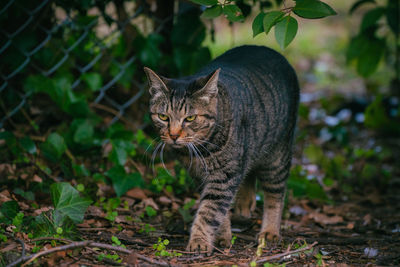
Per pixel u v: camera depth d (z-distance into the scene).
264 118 4.22
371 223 4.85
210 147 3.80
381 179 6.08
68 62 5.78
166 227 4.26
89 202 3.78
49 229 3.50
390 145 7.35
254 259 3.32
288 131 4.63
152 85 3.93
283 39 3.47
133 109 6.09
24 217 3.75
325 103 7.50
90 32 5.69
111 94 6.15
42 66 5.71
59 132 5.39
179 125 3.79
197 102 3.77
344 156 6.81
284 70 4.64
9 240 3.41
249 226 4.55
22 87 5.58
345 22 13.93
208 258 3.52
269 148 4.39
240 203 4.61
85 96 5.46
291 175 5.49
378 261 3.67
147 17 5.82
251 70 4.32
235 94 3.93
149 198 4.78
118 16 5.75
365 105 8.43
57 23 5.70
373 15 6.46
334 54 11.68
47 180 4.57
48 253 3.04
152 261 3.21
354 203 5.57
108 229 3.97
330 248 3.96
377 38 6.75
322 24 14.12
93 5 5.60
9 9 5.23
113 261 3.20
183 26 5.64
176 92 3.82
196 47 5.71
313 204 5.39
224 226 4.01
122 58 6.03
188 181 5.19
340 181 6.01
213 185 3.85
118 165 4.77
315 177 5.69
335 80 10.12
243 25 11.83
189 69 5.75
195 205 4.83
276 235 4.16
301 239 4.16
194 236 3.71
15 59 5.25
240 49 4.69
